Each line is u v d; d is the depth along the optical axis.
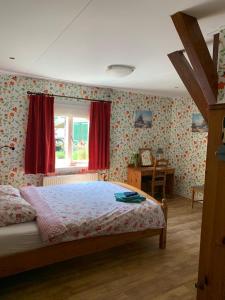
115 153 4.91
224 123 1.51
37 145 3.93
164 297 2.12
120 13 1.74
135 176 4.78
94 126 4.51
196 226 3.71
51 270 2.47
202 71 1.77
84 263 2.62
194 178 5.07
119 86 4.44
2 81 3.72
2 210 2.20
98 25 1.94
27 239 2.11
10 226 2.18
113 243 2.56
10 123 3.84
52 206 2.68
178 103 5.43
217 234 1.56
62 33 2.12
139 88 4.58
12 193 2.71
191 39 1.73
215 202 1.57
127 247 3.00
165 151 5.57
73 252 2.32
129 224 2.60
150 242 3.15
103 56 2.72
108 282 2.30
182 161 5.34
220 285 1.55
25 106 3.93
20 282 2.26
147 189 5.08
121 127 4.93
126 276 2.40
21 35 2.19
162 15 1.75
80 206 2.74
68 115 4.33
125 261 2.68
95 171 4.70
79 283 2.27
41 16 1.82
